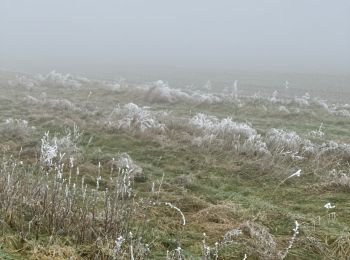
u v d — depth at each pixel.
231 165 10.77
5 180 7.07
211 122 14.00
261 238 6.80
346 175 10.05
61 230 6.24
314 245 6.91
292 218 7.82
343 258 6.65
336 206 8.62
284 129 15.38
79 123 13.86
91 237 6.20
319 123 17.14
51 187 7.39
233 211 7.99
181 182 9.51
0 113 15.45
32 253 5.64
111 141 12.25
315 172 10.41
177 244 6.60
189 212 8.06
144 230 6.88
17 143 11.32
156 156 11.30
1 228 6.10
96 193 7.34
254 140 12.10
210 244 6.78
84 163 10.19
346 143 13.57
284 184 9.86
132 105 15.42
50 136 12.39
